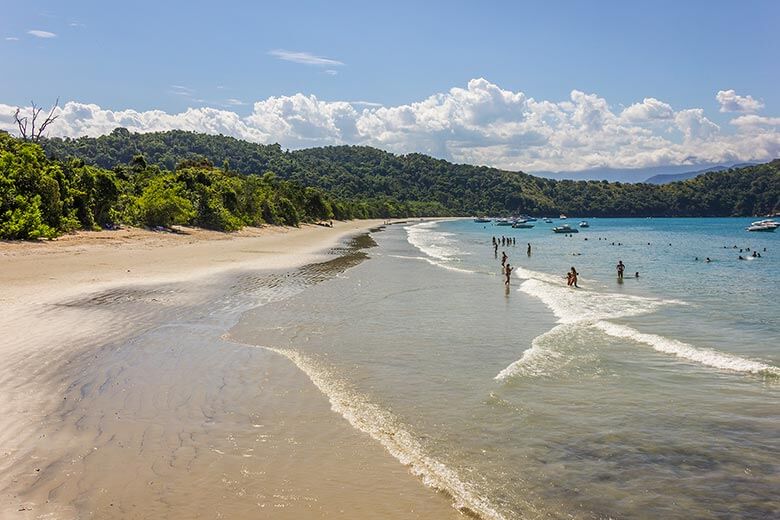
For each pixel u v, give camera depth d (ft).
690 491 28.32
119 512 24.14
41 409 35.55
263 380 44.01
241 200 278.46
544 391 43.52
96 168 176.96
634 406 40.50
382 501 26.32
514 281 115.85
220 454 30.48
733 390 44.47
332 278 110.42
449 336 62.13
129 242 151.12
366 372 47.42
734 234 381.81
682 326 71.61
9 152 142.92
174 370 45.32
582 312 80.12
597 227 534.37
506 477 29.35
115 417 34.86
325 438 33.32
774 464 31.42
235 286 92.63
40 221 132.67
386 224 543.39
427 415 37.83
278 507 25.32
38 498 24.90
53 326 57.26
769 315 79.51
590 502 27.09
